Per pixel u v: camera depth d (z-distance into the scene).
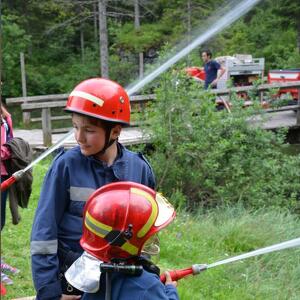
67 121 19.84
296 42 34.03
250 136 9.94
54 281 2.63
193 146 9.52
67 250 2.74
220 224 7.95
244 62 20.61
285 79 20.81
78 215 2.74
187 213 8.66
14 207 5.05
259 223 7.90
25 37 33.34
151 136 9.91
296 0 30.66
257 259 6.63
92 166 2.77
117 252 2.33
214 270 5.93
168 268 5.84
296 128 15.83
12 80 33.22
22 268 5.39
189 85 10.02
